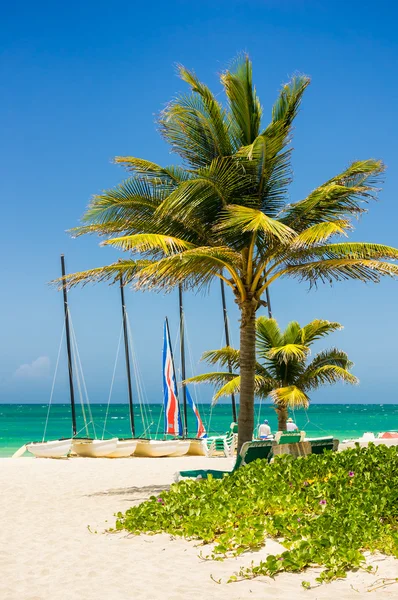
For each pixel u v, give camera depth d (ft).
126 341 118.01
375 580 18.20
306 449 40.70
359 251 40.42
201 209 43.11
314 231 37.76
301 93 44.68
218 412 432.66
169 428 104.73
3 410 528.63
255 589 18.25
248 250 44.45
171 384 105.70
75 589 19.26
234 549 22.81
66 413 435.12
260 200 44.39
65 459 78.69
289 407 65.46
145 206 44.65
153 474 56.75
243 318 44.60
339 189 40.93
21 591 19.35
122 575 20.57
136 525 27.84
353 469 31.94
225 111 45.37
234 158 43.60
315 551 20.29
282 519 24.21
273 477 31.27
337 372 65.57
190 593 18.21
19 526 30.96
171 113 43.34
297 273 43.50
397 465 31.76
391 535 21.24
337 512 24.04
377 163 43.14
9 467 64.08
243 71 44.88
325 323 67.67
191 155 45.32
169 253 42.96
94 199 44.11
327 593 17.48
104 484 48.91
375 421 313.53
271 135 41.96
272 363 68.03
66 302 106.11
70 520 32.35
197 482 33.78
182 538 25.44
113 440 81.46
